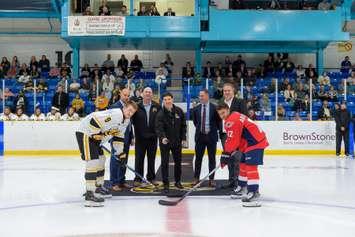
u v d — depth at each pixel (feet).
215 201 22.82
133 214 19.94
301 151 51.55
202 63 73.92
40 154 50.83
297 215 19.77
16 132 50.78
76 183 29.40
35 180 30.78
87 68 64.95
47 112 57.82
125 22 59.36
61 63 73.31
